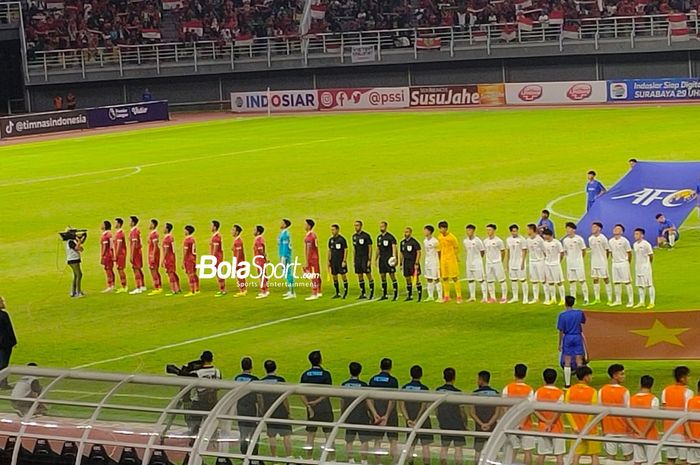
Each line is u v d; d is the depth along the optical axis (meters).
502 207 46.97
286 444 18.61
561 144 62.03
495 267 34.50
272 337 32.06
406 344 30.69
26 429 20.17
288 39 91.56
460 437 17.69
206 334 32.75
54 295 38.09
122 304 36.66
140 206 51.44
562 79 84.81
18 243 45.56
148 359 30.59
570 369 26.50
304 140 70.12
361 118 80.88
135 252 38.03
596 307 33.12
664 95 78.62
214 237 37.28
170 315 35.09
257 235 36.69
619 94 79.69
